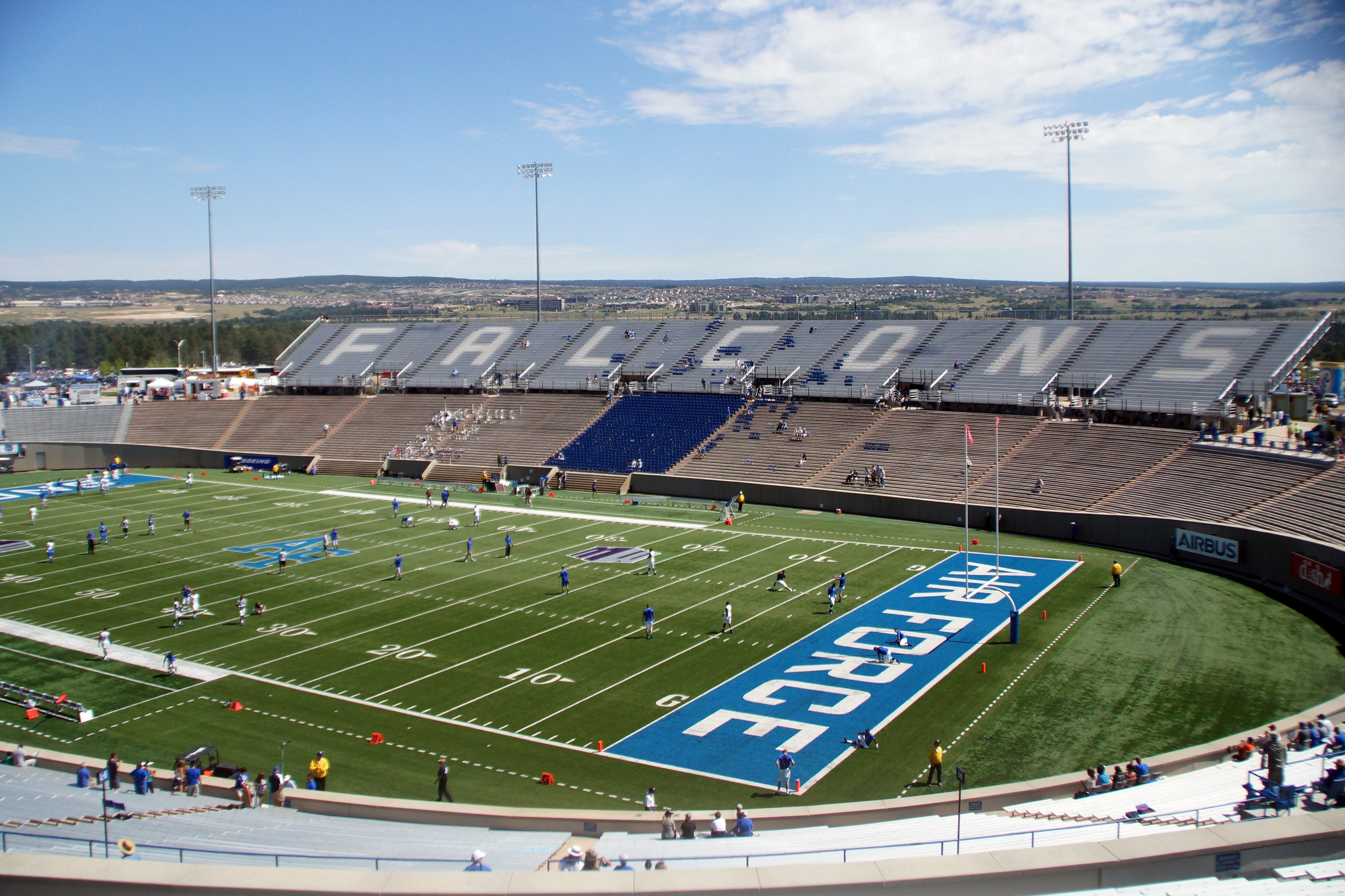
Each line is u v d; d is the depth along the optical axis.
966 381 76.81
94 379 137.12
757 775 28.14
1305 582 43.22
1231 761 25.98
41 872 13.47
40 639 41.25
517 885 12.90
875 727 31.06
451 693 34.72
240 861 20.67
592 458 80.56
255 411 99.19
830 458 72.38
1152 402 67.00
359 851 21.59
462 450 85.81
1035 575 48.75
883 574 49.75
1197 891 12.88
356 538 59.78
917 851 19.48
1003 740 29.70
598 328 102.12
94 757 30.25
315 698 34.56
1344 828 13.38
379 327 112.19
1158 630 39.47
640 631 41.06
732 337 94.00
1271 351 67.81
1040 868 12.92
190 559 54.62
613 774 28.36
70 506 71.56
